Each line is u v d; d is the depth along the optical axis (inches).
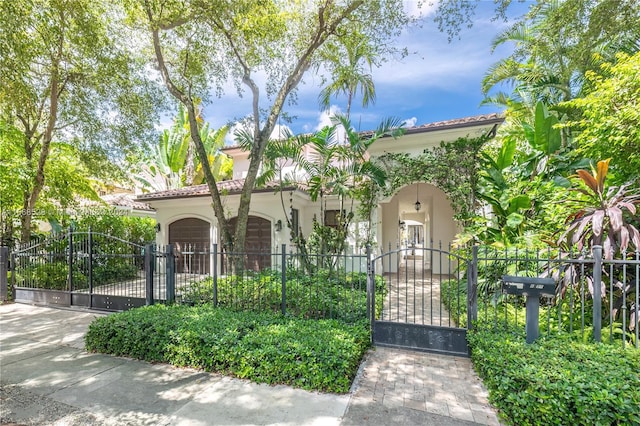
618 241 182.7
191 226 567.8
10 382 175.8
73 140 464.1
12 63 290.0
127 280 461.4
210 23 327.3
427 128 419.5
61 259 407.8
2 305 358.6
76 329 272.2
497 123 400.5
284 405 150.9
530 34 455.8
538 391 131.5
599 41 292.5
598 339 168.4
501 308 250.4
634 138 223.3
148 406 150.8
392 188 449.1
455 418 140.9
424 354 211.6
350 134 380.2
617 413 118.1
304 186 507.5
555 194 265.1
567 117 423.5
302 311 248.4
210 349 188.1
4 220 451.8
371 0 314.2
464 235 320.8
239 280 294.4
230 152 721.6
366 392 163.3
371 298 227.8
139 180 893.2
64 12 328.8
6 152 440.1
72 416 143.0
